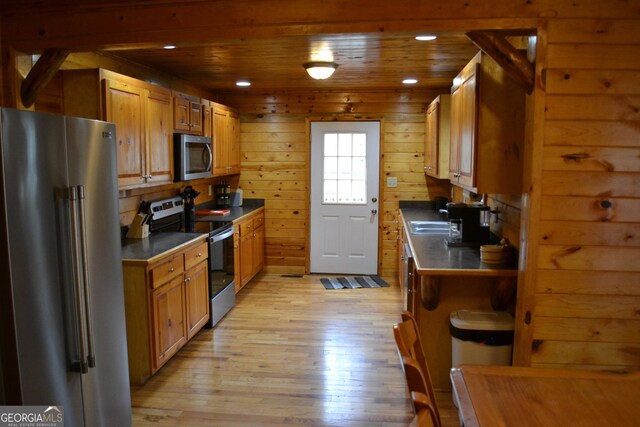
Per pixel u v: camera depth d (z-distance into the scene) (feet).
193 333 12.63
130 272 10.21
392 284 18.71
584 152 7.62
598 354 7.91
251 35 8.09
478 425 4.29
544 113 7.59
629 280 7.77
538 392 4.94
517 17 7.50
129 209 12.82
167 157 13.02
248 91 19.63
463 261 9.99
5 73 8.75
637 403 4.72
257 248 19.16
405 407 9.50
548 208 7.74
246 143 20.06
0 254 5.63
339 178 19.88
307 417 9.14
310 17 7.92
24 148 5.89
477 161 9.08
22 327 5.85
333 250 20.27
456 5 7.60
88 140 7.14
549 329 7.93
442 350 10.18
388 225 19.79
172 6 8.24
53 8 8.53
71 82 10.02
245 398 9.89
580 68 7.50
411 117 19.16
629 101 7.52
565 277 7.83
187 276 12.17
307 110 19.58
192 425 8.89
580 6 7.43
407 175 19.45
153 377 10.87
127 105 10.85
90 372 7.23
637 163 7.61
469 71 9.62
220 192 19.43
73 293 6.66
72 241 6.59
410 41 11.18
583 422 4.35
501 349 9.02
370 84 17.93
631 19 7.41
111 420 7.86
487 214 12.91
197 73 15.52
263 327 14.03
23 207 5.87
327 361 11.69
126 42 8.42
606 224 7.72
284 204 20.21
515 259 9.90
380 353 12.15
